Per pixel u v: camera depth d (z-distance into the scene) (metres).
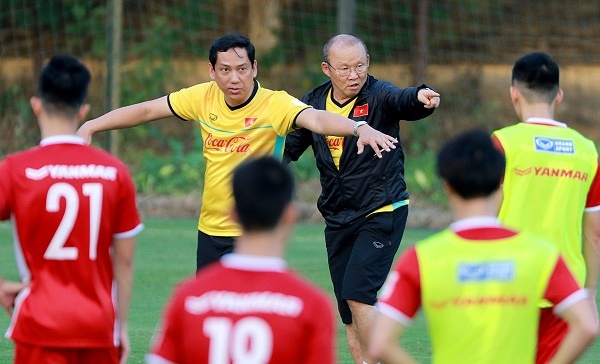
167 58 57.28
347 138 20.41
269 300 10.13
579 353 11.33
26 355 13.10
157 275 30.88
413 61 60.03
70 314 12.95
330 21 61.22
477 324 11.17
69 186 13.04
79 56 57.78
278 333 10.05
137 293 28.38
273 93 19.50
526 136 15.46
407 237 38.94
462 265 11.28
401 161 20.97
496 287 11.20
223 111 19.55
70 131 13.37
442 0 62.28
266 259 10.34
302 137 21.27
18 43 58.09
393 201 20.53
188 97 19.97
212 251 19.72
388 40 61.03
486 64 61.84
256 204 10.27
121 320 13.67
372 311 20.00
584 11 64.06
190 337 10.19
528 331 11.27
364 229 20.47
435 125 57.03
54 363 13.01
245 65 19.03
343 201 20.78
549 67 15.62
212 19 60.75
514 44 62.56
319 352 10.07
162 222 41.19
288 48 61.16
